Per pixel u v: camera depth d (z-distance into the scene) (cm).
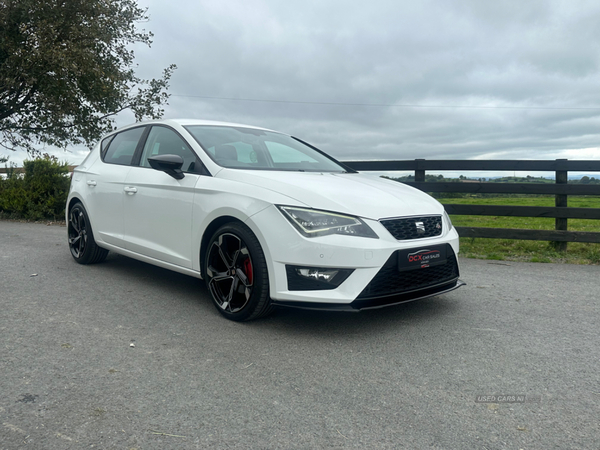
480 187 661
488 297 397
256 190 311
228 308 326
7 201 1020
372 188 338
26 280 431
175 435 185
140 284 423
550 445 178
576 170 619
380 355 268
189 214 351
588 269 528
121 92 1656
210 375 240
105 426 190
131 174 422
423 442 180
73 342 282
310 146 471
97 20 1488
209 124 418
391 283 296
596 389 227
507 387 228
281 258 288
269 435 185
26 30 1417
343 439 183
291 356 265
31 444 176
